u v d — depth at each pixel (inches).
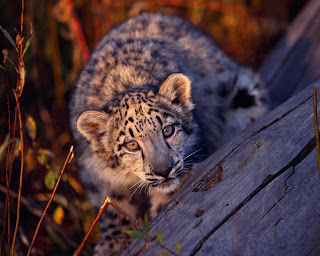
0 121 441.1
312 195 237.1
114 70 346.9
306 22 476.1
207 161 280.7
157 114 307.9
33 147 378.3
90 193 363.3
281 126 264.7
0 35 481.7
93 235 374.3
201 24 538.9
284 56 462.9
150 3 518.0
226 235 223.8
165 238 231.0
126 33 404.2
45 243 395.2
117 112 312.7
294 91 430.0
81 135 351.9
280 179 239.8
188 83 323.6
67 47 517.3
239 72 420.5
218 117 404.8
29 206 394.9
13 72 469.7
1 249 302.2
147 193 338.6
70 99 395.9
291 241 226.2
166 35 402.0
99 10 502.9
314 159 246.5
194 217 233.6
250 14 564.1
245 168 247.0
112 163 327.9
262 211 231.9
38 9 490.3
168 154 305.4
